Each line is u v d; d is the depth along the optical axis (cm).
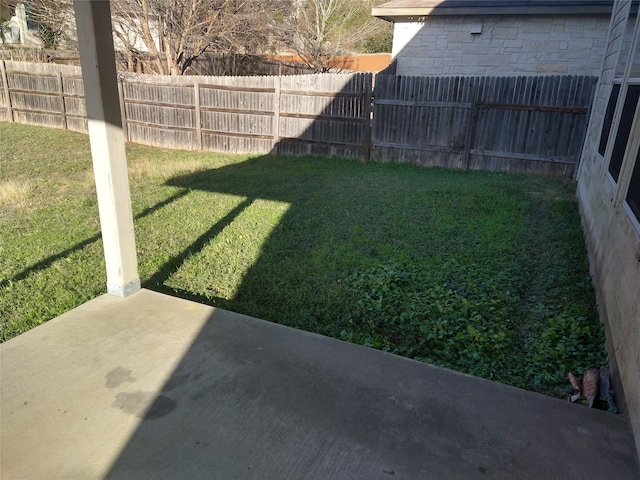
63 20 1252
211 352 241
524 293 347
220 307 314
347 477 165
